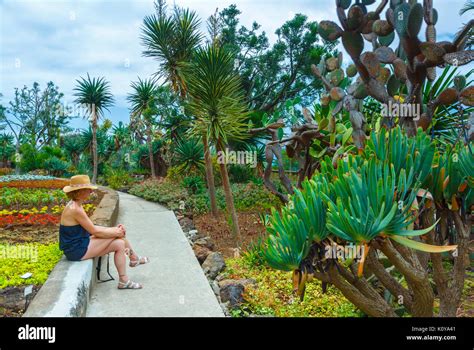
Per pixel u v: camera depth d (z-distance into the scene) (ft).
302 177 19.90
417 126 11.18
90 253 13.94
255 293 14.02
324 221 8.24
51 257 14.60
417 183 8.27
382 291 13.15
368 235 7.55
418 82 10.96
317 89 63.10
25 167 69.87
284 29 61.57
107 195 31.71
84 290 12.19
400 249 9.30
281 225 8.61
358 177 7.99
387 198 7.67
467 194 9.25
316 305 13.51
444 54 9.96
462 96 10.02
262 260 17.78
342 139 15.89
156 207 35.04
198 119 27.76
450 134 18.48
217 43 29.53
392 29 11.62
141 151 71.41
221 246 24.35
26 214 25.04
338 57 16.97
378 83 11.76
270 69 66.54
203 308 12.52
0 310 10.75
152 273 16.03
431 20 10.68
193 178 40.63
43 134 115.85
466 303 13.91
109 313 12.13
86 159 83.92
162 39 35.65
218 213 32.86
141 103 57.88
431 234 9.58
